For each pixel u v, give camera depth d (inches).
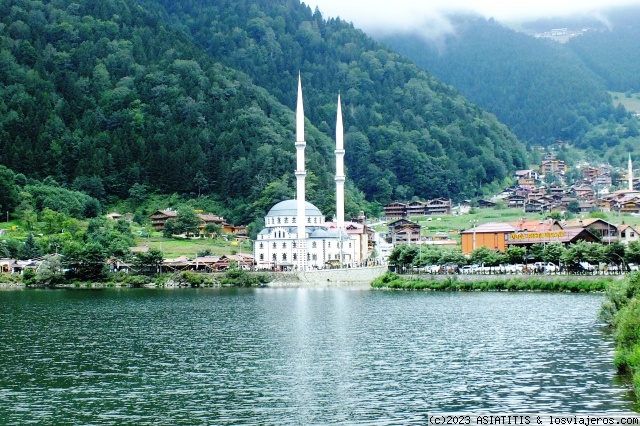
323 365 5669.3
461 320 7795.3
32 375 5438.0
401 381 5113.2
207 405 4643.2
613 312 7032.5
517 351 6003.9
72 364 5812.0
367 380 5167.3
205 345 6609.3
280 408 4557.1
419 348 6259.8
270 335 7135.8
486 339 6599.4
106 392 4950.8
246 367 5649.6
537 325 7263.8
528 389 4815.5
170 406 4626.0
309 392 4891.7
